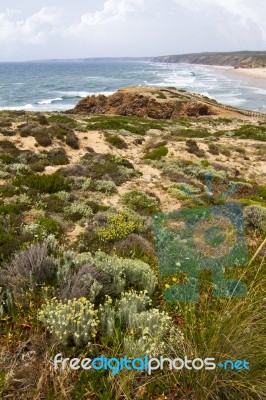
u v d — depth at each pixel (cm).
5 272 477
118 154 1777
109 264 482
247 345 290
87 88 10844
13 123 1931
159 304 432
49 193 1050
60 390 284
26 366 314
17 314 389
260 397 262
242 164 1919
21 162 1369
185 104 5172
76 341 331
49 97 8575
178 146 2050
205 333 329
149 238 725
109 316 363
